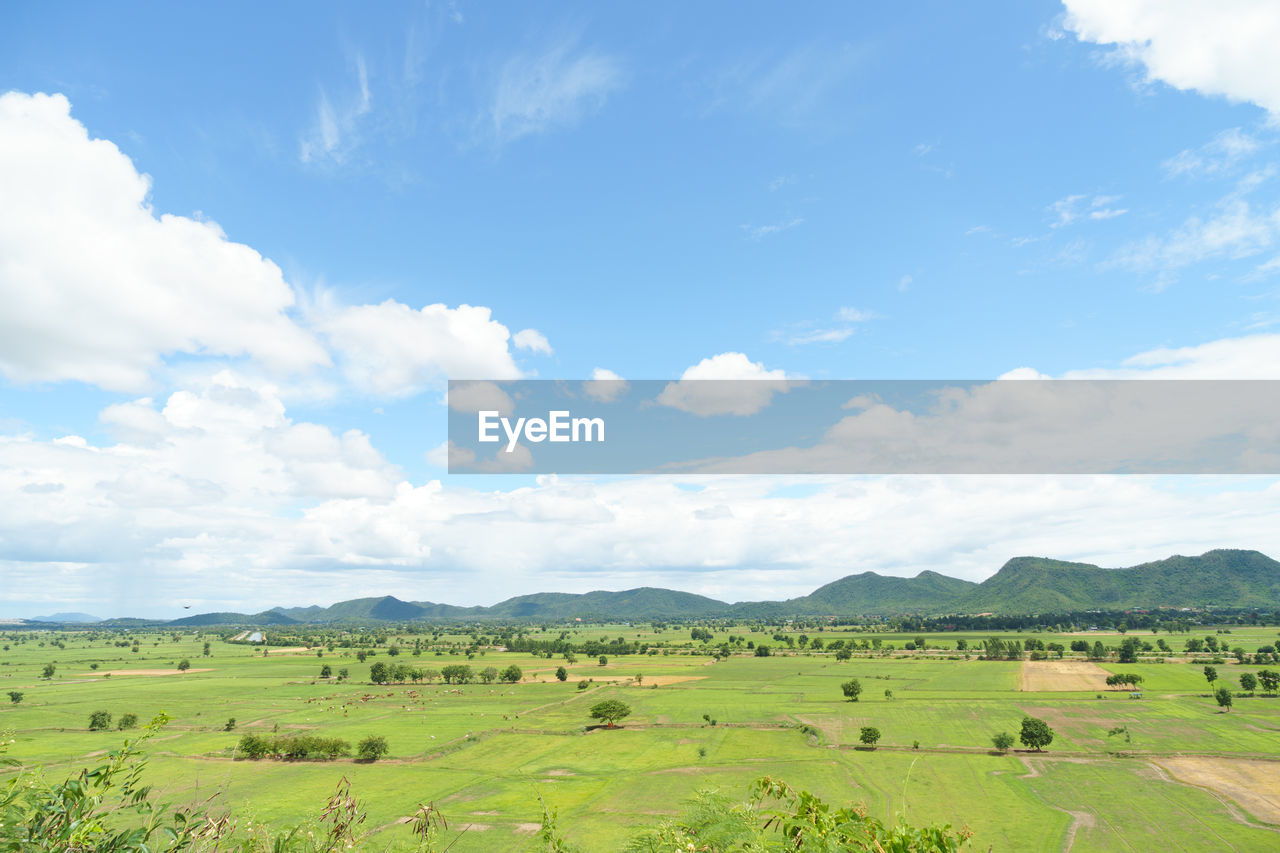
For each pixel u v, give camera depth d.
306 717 121.81
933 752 90.62
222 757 84.25
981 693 143.00
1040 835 58.22
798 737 102.25
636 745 98.69
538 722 117.44
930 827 5.97
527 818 62.31
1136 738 96.38
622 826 57.72
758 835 5.57
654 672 198.12
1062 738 97.81
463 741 100.19
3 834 4.43
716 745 97.81
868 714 120.19
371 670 180.50
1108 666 186.38
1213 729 100.81
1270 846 55.41
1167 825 60.69
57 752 81.81
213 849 5.07
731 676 185.62
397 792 71.69
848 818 6.16
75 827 4.57
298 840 5.31
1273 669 170.62
